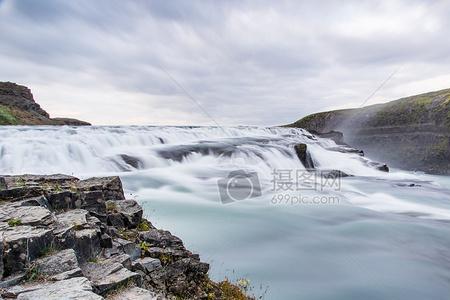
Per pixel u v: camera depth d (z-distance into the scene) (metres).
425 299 9.89
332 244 14.01
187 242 12.96
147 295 5.39
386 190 27.33
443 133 59.53
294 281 10.56
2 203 7.77
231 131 47.66
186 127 41.97
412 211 20.03
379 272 11.48
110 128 35.62
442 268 11.94
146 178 22.97
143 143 32.53
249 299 8.56
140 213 9.57
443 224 17.16
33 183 9.68
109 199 10.55
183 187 21.67
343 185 28.12
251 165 29.98
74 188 9.20
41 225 6.28
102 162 25.38
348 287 10.40
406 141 66.88
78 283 4.96
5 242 5.18
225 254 12.12
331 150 44.69
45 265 5.32
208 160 29.92
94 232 6.77
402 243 14.38
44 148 24.97
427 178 41.12
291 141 42.19
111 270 6.00
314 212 18.56
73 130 32.31
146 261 7.39
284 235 14.78
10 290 4.71
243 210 18.17
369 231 15.79
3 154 23.67
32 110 77.44
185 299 6.96
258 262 11.71
